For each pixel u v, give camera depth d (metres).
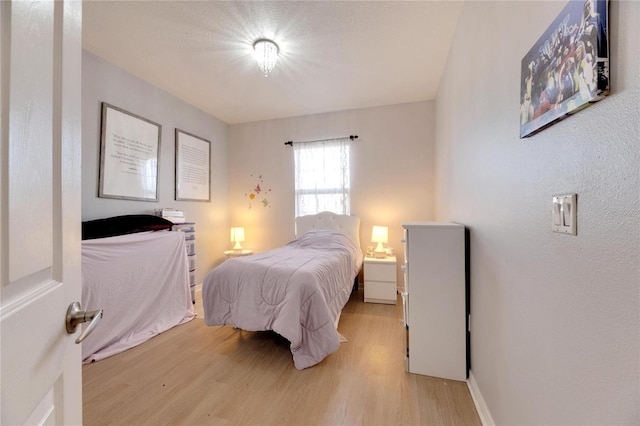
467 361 1.66
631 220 0.51
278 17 1.94
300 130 3.95
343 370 1.77
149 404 1.47
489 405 1.29
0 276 0.39
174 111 3.25
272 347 2.10
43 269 0.49
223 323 2.08
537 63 0.82
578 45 0.62
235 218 4.25
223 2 1.79
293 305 1.83
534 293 0.88
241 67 2.62
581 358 0.65
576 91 0.63
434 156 3.39
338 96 3.30
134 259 2.25
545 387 0.81
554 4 0.75
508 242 1.08
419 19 1.97
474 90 1.57
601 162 0.58
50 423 0.52
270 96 3.29
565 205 0.70
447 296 1.67
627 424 0.52
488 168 1.32
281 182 4.04
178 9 1.85
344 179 3.73
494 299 1.24
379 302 3.14
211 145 3.88
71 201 0.59
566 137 0.70
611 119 0.55
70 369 0.58
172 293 2.60
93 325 0.55
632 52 0.50
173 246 2.63
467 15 1.73
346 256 2.81
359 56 2.44
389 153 3.58
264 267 2.07
